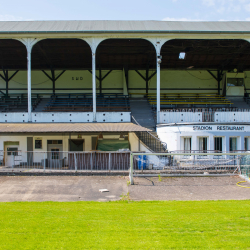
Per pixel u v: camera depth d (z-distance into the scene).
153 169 15.49
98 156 15.52
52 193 10.98
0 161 19.45
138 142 18.17
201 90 29.89
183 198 10.19
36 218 7.52
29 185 12.10
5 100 26.67
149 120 21.94
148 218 7.50
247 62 28.77
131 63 28.45
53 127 17.92
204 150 16.05
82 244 5.82
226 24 23.50
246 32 19.92
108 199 10.12
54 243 5.88
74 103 25.84
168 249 5.59
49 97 28.81
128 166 15.46
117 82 29.34
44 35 19.67
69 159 15.55
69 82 29.17
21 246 5.73
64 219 7.43
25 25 22.02
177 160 15.59
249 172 13.78
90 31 19.61
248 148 16.72
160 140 18.38
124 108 24.62
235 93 29.11
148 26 22.08
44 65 28.36
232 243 5.84
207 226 6.84
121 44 23.88
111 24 22.98
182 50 25.61
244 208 8.48
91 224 7.04
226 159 14.79
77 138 20.05
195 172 13.95
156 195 10.59
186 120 18.89
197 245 5.75
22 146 19.98
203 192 10.96
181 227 6.79
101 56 26.48
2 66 28.39
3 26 21.38
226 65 29.52
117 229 6.68
